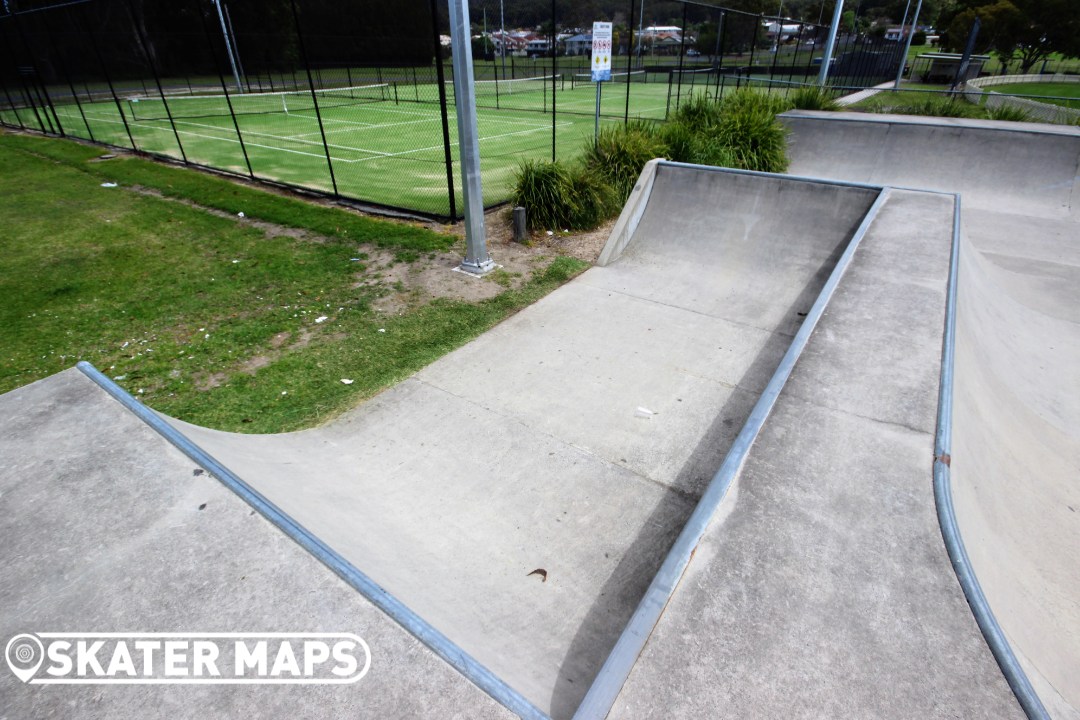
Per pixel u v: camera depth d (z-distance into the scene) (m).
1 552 2.21
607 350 5.07
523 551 3.03
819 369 3.47
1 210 9.20
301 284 6.43
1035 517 3.11
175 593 2.02
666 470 3.66
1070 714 2.01
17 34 23.03
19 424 2.94
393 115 20.95
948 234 5.59
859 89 23.44
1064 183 8.88
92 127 18.06
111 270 6.86
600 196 8.34
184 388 4.55
